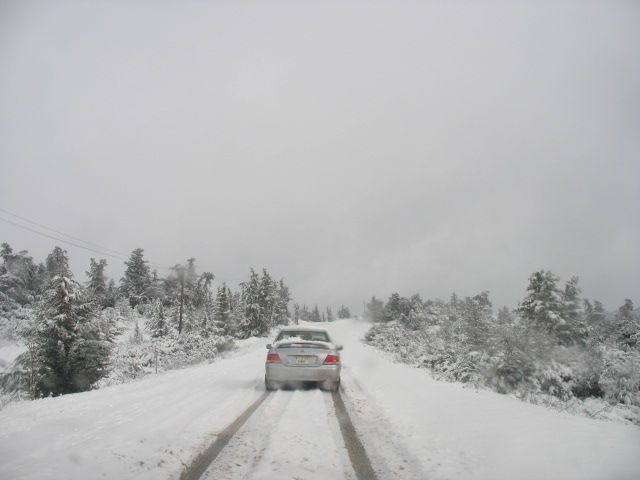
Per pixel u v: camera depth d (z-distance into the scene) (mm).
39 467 3961
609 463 4129
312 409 7098
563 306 27125
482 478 3941
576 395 15148
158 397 7844
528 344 13773
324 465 4430
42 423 5594
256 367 14023
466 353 15508
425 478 4086
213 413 6605
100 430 5340
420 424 6047
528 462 4242
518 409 6734
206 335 31844
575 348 15922
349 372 12742
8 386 15539
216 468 4254
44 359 16219
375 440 5375
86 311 17719
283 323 94562
